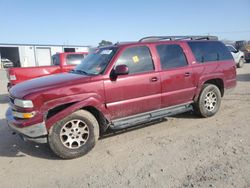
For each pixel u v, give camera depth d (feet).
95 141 15.44
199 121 20.25
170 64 18.69
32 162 14.64
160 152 14.82
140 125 19.85
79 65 19.11
